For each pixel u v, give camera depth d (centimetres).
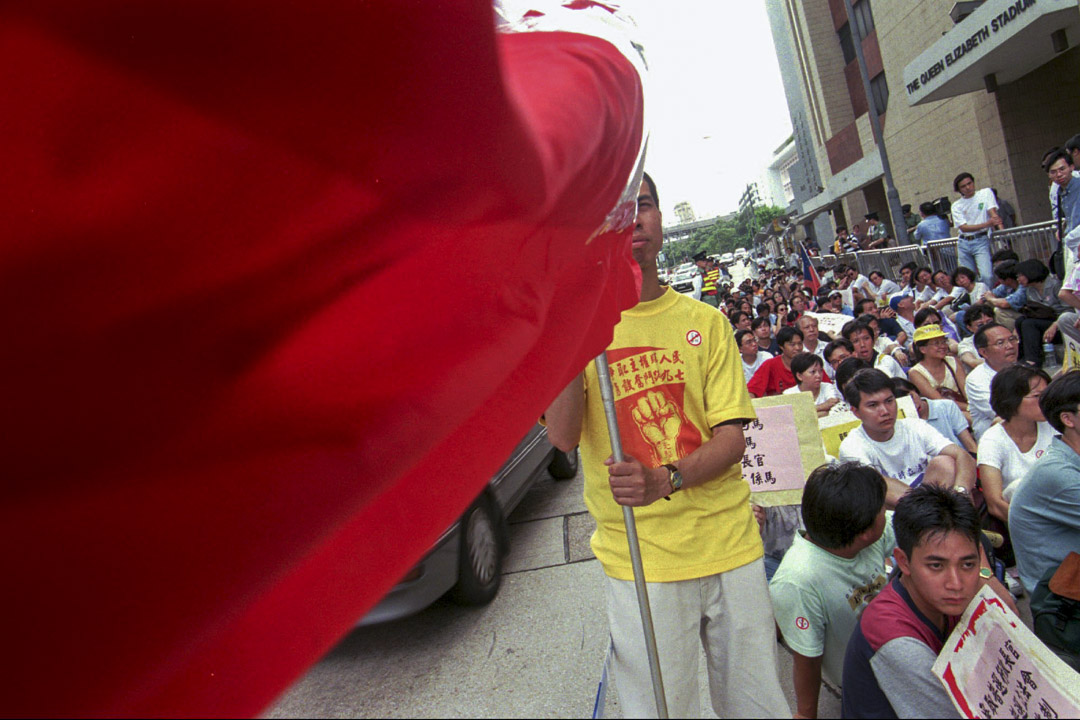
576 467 669
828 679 279
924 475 392
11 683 60
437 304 86
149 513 66
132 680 65
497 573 411
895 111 2294
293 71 67
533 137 100
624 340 232
